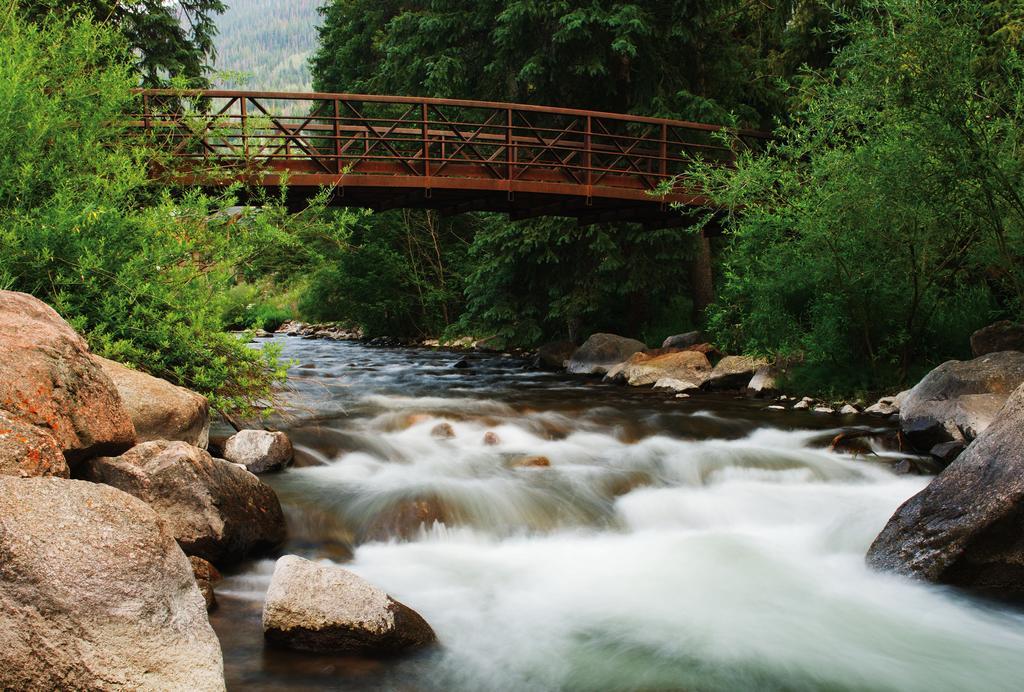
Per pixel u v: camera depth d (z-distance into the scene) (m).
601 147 15.01
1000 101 9.30
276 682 3.53
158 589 3.27
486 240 19.12
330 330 30.97
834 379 11.23
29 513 3.21
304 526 5.54
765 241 11.80
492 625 4.35
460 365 17.19
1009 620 4.47
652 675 3.85
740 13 20.44
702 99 16.80
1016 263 9.84
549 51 17.02
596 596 4.79
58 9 8.20
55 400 4.31
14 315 4.61
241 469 5.25
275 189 12.77
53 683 2.86
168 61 22.11
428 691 3.60
